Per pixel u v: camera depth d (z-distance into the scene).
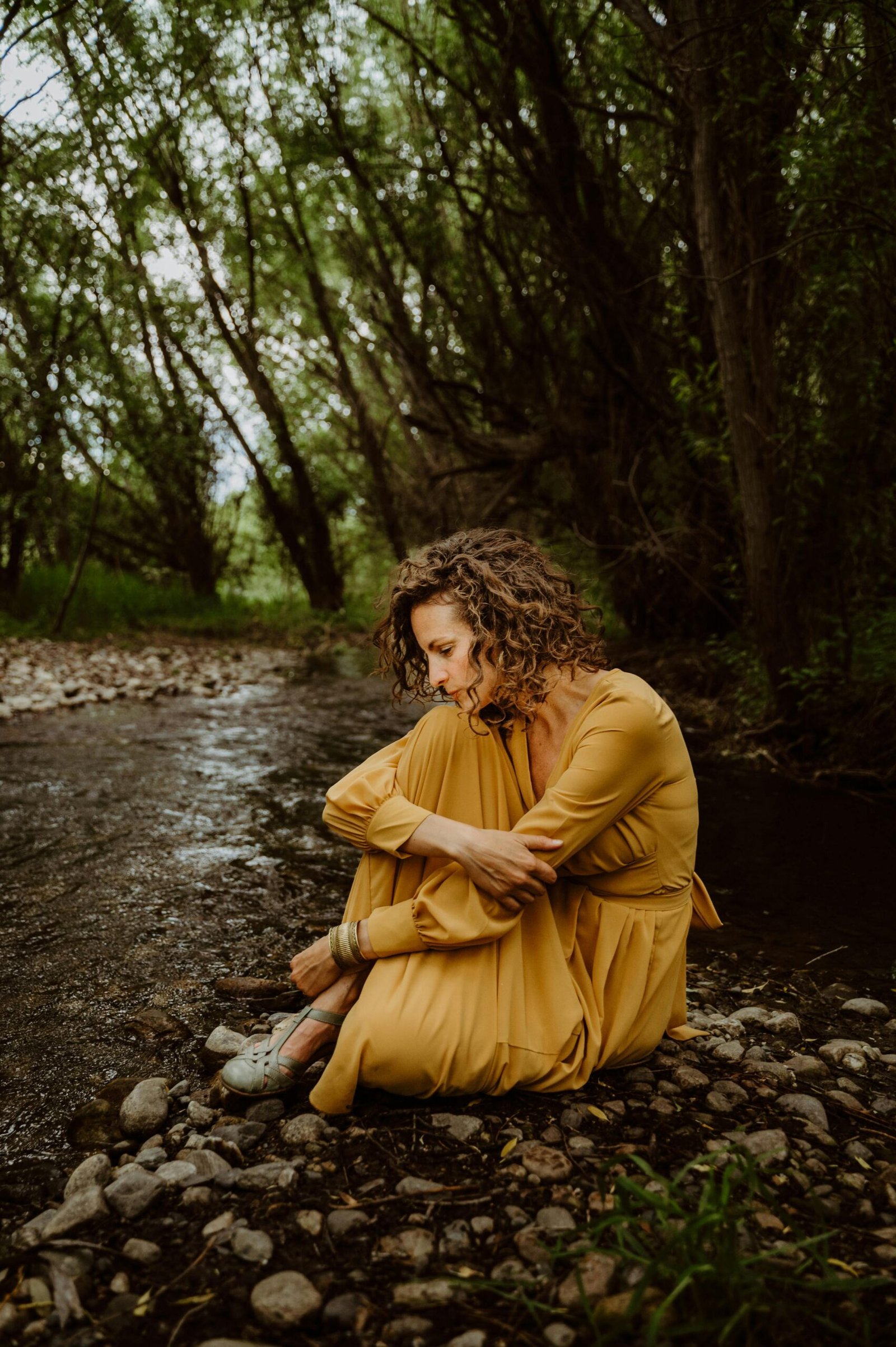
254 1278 1.39
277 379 14.32
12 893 3.24
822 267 4.24
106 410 10.92
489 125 7.88
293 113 9.79
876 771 4.68
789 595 5.03
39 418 10.45
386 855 1.93
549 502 10.16
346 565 15.98
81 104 9.14
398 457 14.48
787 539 4.95
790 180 4.64
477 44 8.14
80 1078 2.05
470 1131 1.72
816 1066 2.03
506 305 9.70
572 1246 1.42
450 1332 1.28
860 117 3.84
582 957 1.94
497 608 1.80
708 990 2.51
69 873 3.46
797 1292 1.32
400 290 10.43
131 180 10.62
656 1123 1.76
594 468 9.04
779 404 4.91
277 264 13.20
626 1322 1.22
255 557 17.00
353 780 1.95
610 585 9.04
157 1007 2.38
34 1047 2.18
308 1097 1.90
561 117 7.59
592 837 1.81
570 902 1.96
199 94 10.47
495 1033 1.76
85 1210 1.54
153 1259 1.44
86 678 8.59
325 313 12.29
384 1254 1.43
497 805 1.89
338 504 15.21
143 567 16.66
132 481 15.60
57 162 9.33
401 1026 1.73
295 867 3.55
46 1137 1.83
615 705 1.80
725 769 5.07
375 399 14.13
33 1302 1.36
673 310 7.54
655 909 1.94
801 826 4.04
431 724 1.93
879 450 4.70
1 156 9.05
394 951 1.83
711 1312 1.26
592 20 7.11
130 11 9.00
